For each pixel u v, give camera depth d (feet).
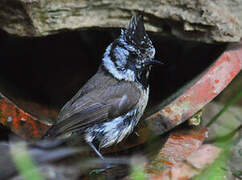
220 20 35.58
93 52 48.88
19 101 40.29
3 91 41.27
